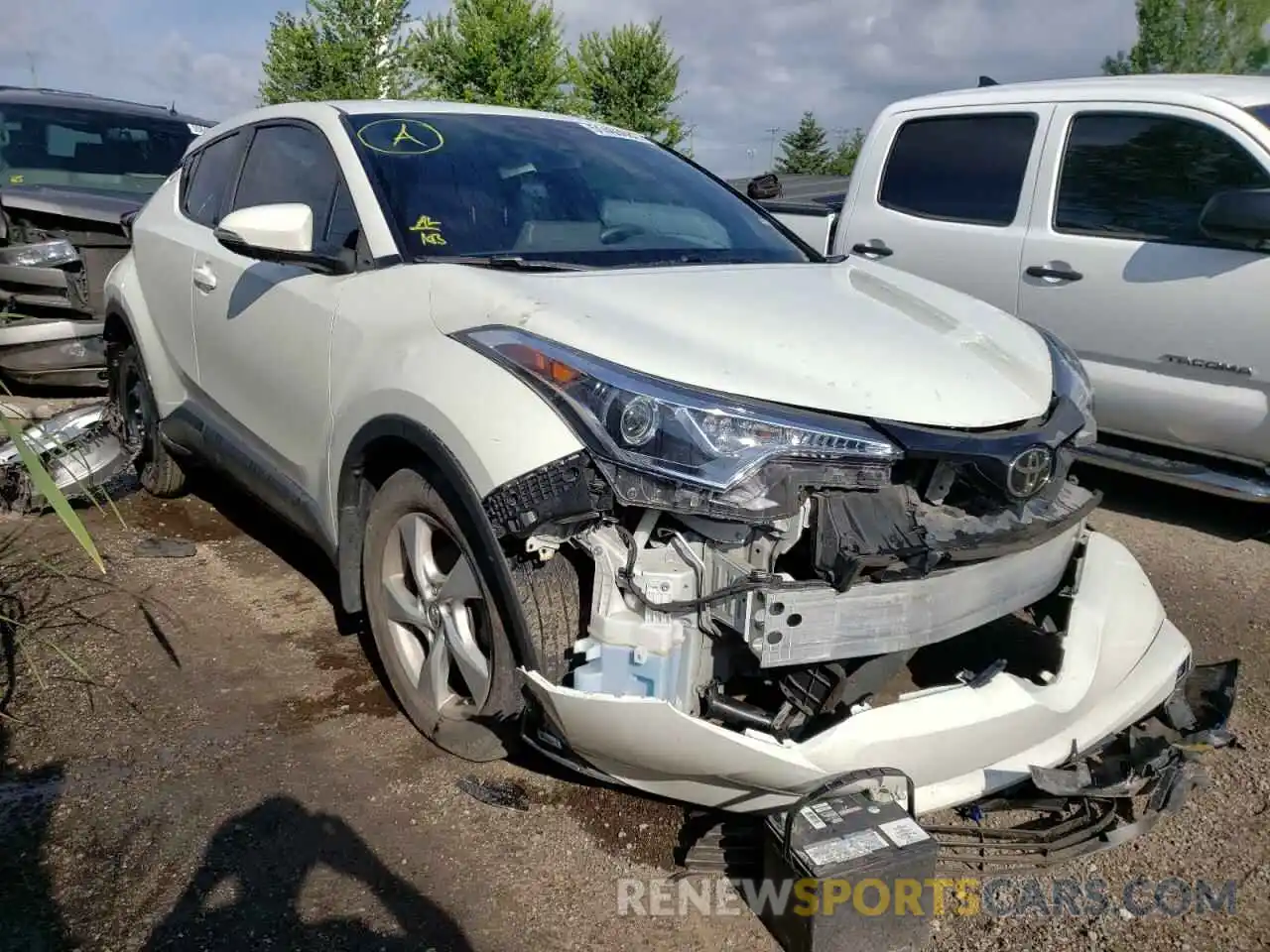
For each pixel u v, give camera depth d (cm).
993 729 250
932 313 292
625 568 233
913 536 232
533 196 341
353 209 326
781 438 226
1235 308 445
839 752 234
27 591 397
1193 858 262
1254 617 399
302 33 2431
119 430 503
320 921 233
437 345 269
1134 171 491
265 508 388
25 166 714
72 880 244
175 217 446
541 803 277
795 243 376
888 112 614
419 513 279
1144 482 562
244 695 329
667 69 2892
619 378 231
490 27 2366
